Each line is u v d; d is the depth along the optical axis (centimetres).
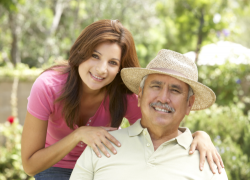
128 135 187
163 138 183
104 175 177
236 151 314
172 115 175
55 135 224
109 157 179
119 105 224
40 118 195
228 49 784
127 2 1609
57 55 1528
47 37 1369
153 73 179
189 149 181
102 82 194
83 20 1555
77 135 188
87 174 182
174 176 172
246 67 739
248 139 360
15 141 449
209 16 916
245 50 781
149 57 1534
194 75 182
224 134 378
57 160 194
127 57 202
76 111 208
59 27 1541
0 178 399
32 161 195
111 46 188
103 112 227
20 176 419
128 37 195
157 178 171
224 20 910
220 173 178
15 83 617
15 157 424
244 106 695
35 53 1700
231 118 448
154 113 175
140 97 192
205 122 397
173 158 177
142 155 177
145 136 180
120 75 215
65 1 1436
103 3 1511
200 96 193
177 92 175
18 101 625
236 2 962
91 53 187
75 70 201
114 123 227
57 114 207
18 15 1337
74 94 201
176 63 179
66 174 228
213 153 184
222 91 729
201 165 175
